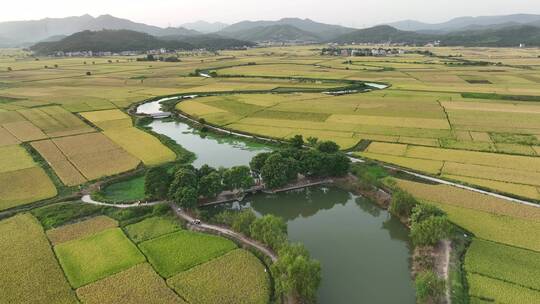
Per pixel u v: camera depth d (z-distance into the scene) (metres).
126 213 66.38
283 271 47.31
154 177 71.50
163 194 71.00
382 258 56.97
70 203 70.81
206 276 50.44
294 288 45.16
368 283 51.06
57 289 47.94
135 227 62.53
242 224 60.19
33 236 59.50
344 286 50.50
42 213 66.50
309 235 64.38
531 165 86.75
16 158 94.38
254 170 81.81
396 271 53.66
